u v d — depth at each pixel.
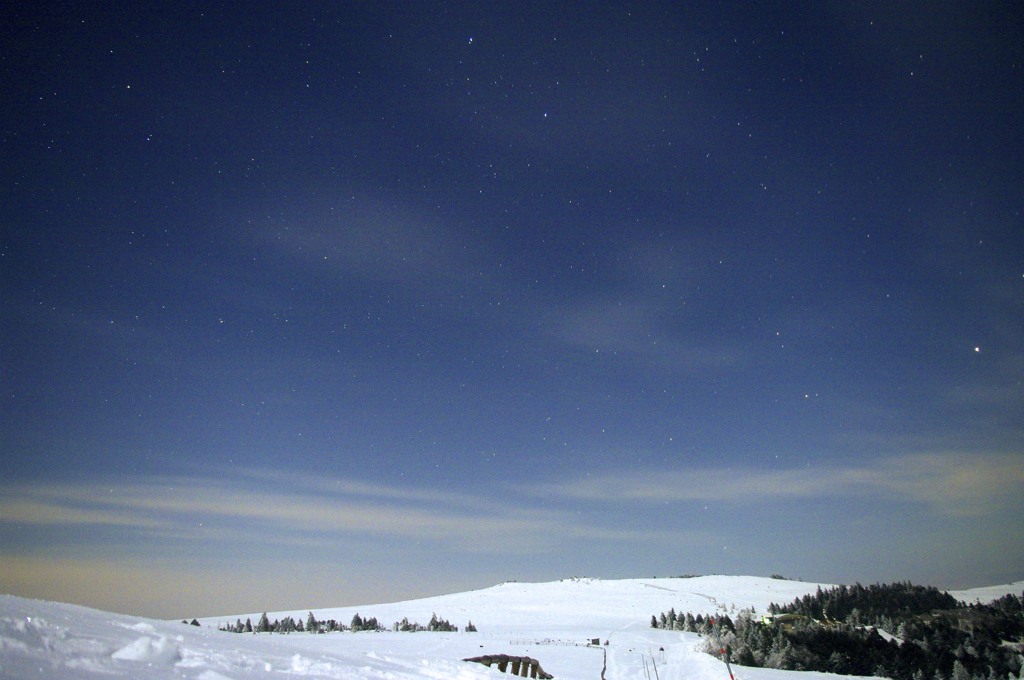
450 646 67.38
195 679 5.66
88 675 4.87
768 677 35.34
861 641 70.62
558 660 56.88
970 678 67.19
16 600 8.52
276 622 136.75
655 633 125.56
